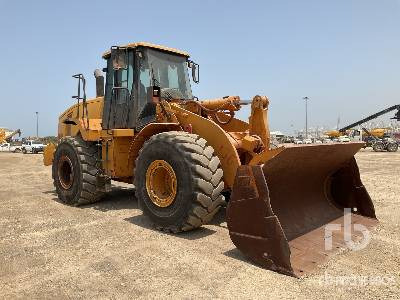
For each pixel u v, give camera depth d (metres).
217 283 2.90
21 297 2.69
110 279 2.99
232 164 4.27
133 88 5.66
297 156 3.76
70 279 3.00
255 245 3.26
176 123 4.77
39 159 22.86
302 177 4.36
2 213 5.53
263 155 3.59
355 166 4.79
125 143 5.80
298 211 4.25
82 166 5.95
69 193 6.19
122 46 5.79
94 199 6.14
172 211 4.22
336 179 4.96
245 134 4.69
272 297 2.65
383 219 4.87
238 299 2.63
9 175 11.77
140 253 3.61
